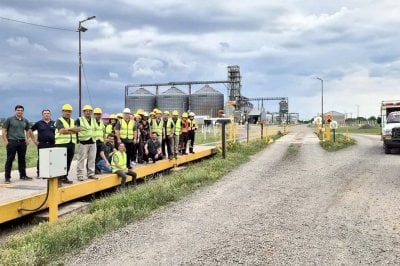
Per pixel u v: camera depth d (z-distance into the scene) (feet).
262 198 39.32
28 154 77.97
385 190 42.60
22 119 41.86
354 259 22.75
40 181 41.75
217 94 295.69
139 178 51.78
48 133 41.75
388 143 81.25
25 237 25.96
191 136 69.36
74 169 51.03
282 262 22.25
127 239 26.58
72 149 39.17
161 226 29.63
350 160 70.18
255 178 51.80
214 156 78.79
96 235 27.35
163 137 59.47
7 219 29.55
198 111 294.87
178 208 35.42
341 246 25.00
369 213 33.19
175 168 61.62
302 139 138.41
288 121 405.39
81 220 29.30
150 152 54.44
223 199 39.01
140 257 23.21
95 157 41.81
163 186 41.47
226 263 22.12
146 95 296.30
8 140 41.11
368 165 62.95
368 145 107.76
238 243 25.57
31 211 31.17
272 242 25.73
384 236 27.07
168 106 291.58
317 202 37.37
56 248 24.20
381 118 94.48
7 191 35.96
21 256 22.13
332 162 67.67
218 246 25.02
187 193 42.19
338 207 35.35
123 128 47.01
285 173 55.88
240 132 184.65
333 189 43.50
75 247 24.95
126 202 35.12
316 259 22.71
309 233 27.71
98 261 22.66
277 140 133.69
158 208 35.55
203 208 35.32
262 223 30.30
